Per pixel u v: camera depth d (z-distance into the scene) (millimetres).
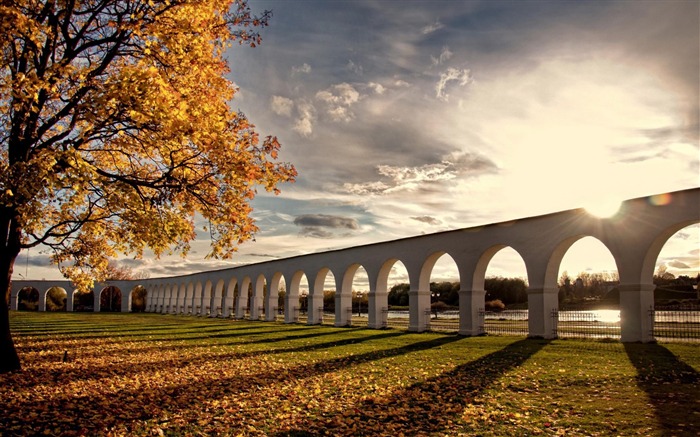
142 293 75312
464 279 20203
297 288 32594
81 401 8008
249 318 38594
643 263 14727
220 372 11016
